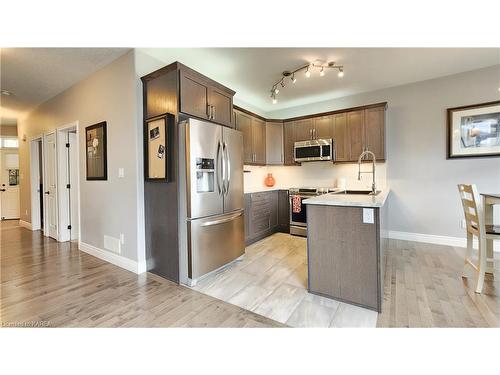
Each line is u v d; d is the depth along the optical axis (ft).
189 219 8.09
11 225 18.56
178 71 8.16
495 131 10.88
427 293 7.29
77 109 11.99
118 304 6.98
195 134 8.17
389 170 13.35
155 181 8.88
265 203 14.20
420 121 12.54
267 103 15.99
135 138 9.14
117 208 10.00
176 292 7.68
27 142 16.88
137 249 9.25
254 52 9.47
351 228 6.79
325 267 7.23
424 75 11.80
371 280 6.53
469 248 8.87
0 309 6.75
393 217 13.32
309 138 15.02
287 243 13.04
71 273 9.23
